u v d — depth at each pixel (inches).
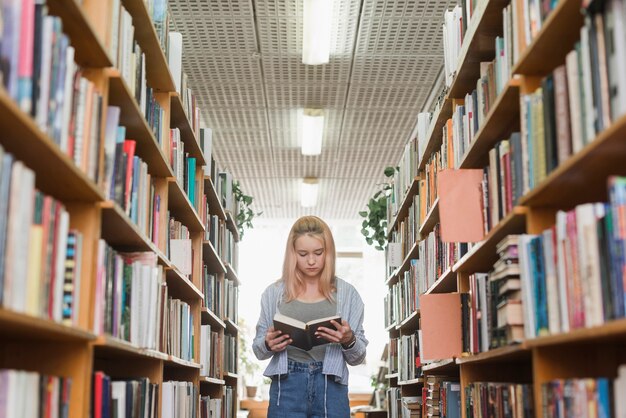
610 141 59.3
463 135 122.3
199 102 240.5
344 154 288.0
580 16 71.9
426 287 164.6
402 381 202.2
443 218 104.4
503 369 121.8
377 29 194.4
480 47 110.7
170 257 129.0
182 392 134.8
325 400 117.0
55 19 66.7
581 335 63.0
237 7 184.4
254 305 388.8
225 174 216.1
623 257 58.2
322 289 122.6
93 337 77.1
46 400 67.5
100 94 83.2
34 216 63.1
